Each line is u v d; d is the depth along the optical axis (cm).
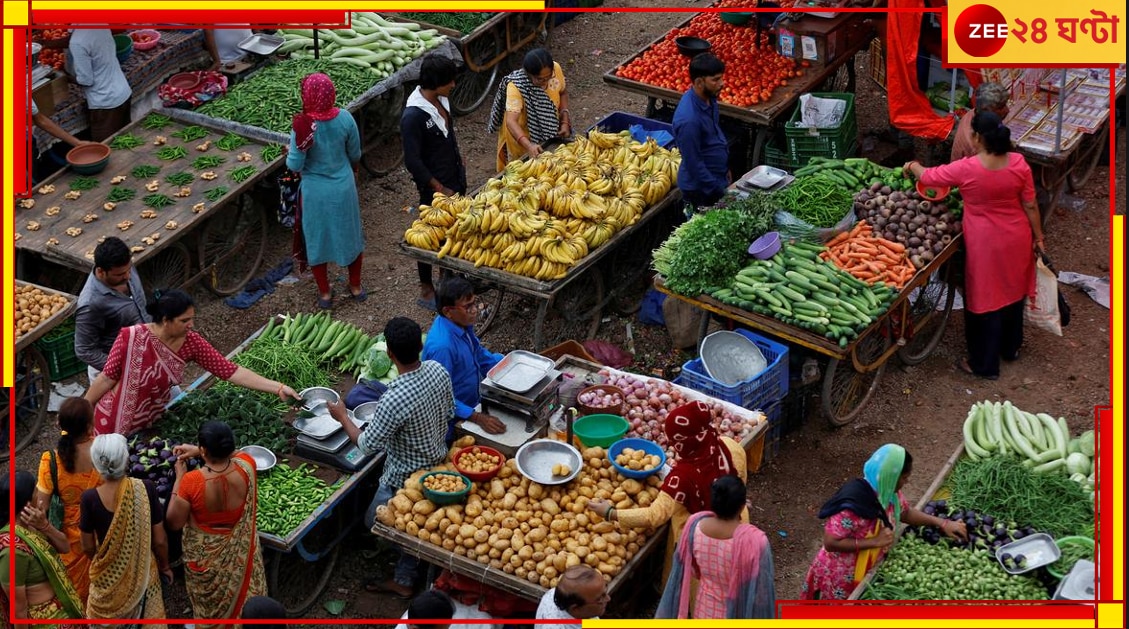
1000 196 786
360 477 708
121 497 587
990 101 814
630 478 667
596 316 900
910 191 828
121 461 581
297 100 1036
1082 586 597
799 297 757
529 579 624
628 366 862
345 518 725
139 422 715
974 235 801
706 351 777
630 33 1323
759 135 997
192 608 677
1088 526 644
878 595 609
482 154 1145
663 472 678
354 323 939
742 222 795
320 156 888
